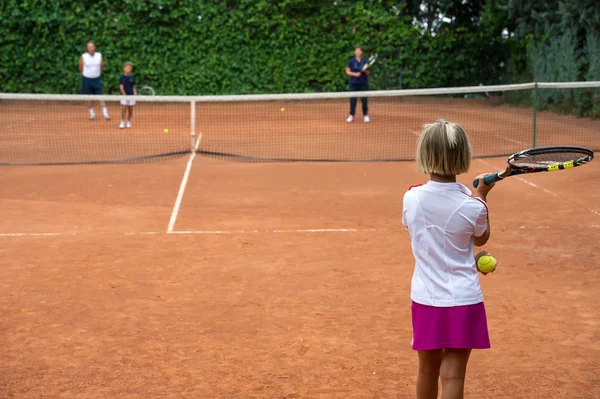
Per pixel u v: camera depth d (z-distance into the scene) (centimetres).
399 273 634
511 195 978
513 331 502
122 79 1814
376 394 408
